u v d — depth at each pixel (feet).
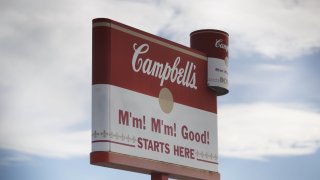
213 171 106.73
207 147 106.63
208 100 108.58
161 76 101.71
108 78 94.99
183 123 103.76
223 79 109.50
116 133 94.68
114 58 96.02
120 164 94.43
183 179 104.42
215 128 108.58
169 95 102.37
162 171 99.40
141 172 99.50
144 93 98.94
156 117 99.96
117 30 96.94
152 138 98.94
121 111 95.71
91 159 93.66
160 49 102.17
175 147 101.86
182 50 105.50
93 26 96.37
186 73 105.60
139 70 98.78
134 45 98.68
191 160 103.81
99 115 94.22
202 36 110.01
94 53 95.91
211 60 109.40
